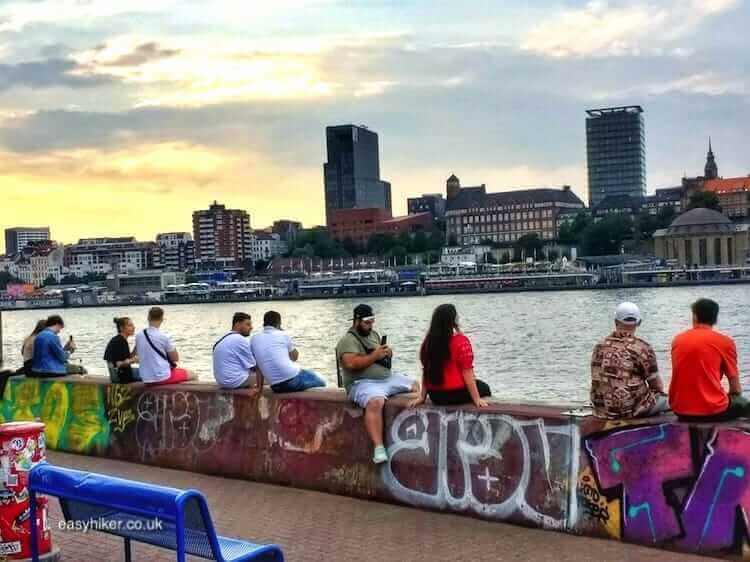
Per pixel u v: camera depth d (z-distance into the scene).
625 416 7.92
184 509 6.04
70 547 8.55
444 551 7.91
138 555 8.26
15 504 7.77
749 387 39.41
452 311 9.26
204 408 11.62
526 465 8.54
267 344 10.98
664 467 7.66
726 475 7.32
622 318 8.05
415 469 9.38
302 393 10.74
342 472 10.09
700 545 7.42
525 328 96.56
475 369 55.81
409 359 62.53
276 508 9.66
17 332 143.62
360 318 10.02
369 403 9.65
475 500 8.90
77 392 13.33
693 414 7.57
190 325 143.62
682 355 7.63
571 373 51.16
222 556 6.26
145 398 12.34
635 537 7.80
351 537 8.47
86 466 12.30
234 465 11.19
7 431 7.78
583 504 8.14
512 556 7.67
